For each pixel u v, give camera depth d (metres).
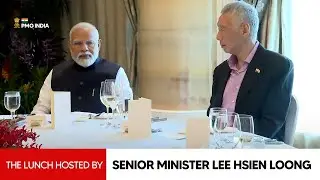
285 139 2.09
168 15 3.43
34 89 4.00
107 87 2.05
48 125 2.04
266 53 2.15
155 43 3.51
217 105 2.28
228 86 2.27
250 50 2.19
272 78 2.06
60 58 4.56
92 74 2.85
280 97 2.04
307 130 3.61
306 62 3.59
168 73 3.48
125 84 2.93
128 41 4.27
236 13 2.16
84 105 2.81
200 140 1.56
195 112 3.46
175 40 3.43
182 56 3.44
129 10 4.09
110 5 4.36
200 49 3.45
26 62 4.45
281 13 3.48
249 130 1.54
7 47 4.51
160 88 3.53
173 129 1.94
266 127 2.00
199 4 3.41
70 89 2.82
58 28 4.65
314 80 3.58
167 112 3.48
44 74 4.10
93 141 1.69
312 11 3.54
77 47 2.82
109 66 2.91
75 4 4.62
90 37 2.83
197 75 3.47
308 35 3.56
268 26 3.46
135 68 4.10
